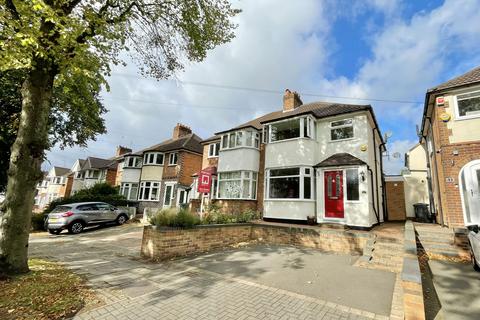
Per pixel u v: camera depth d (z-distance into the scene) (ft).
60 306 13.14
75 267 21.67
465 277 19.34
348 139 41.96
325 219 39.01
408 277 12.37
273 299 15.10
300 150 43.39
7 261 17.40
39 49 15.92
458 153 29.96
